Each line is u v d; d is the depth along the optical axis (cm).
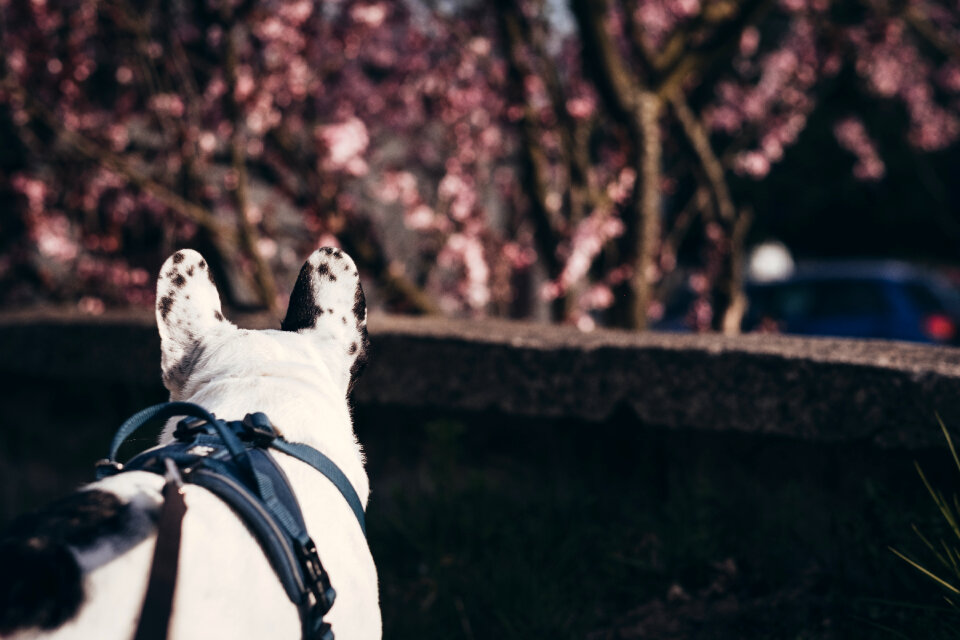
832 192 2134
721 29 614
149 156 786
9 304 820
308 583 149
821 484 325
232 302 813
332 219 720
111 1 675
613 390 358
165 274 194
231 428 164
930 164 2052
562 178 764
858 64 932
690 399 341
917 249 2164
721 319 724
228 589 137
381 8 755
